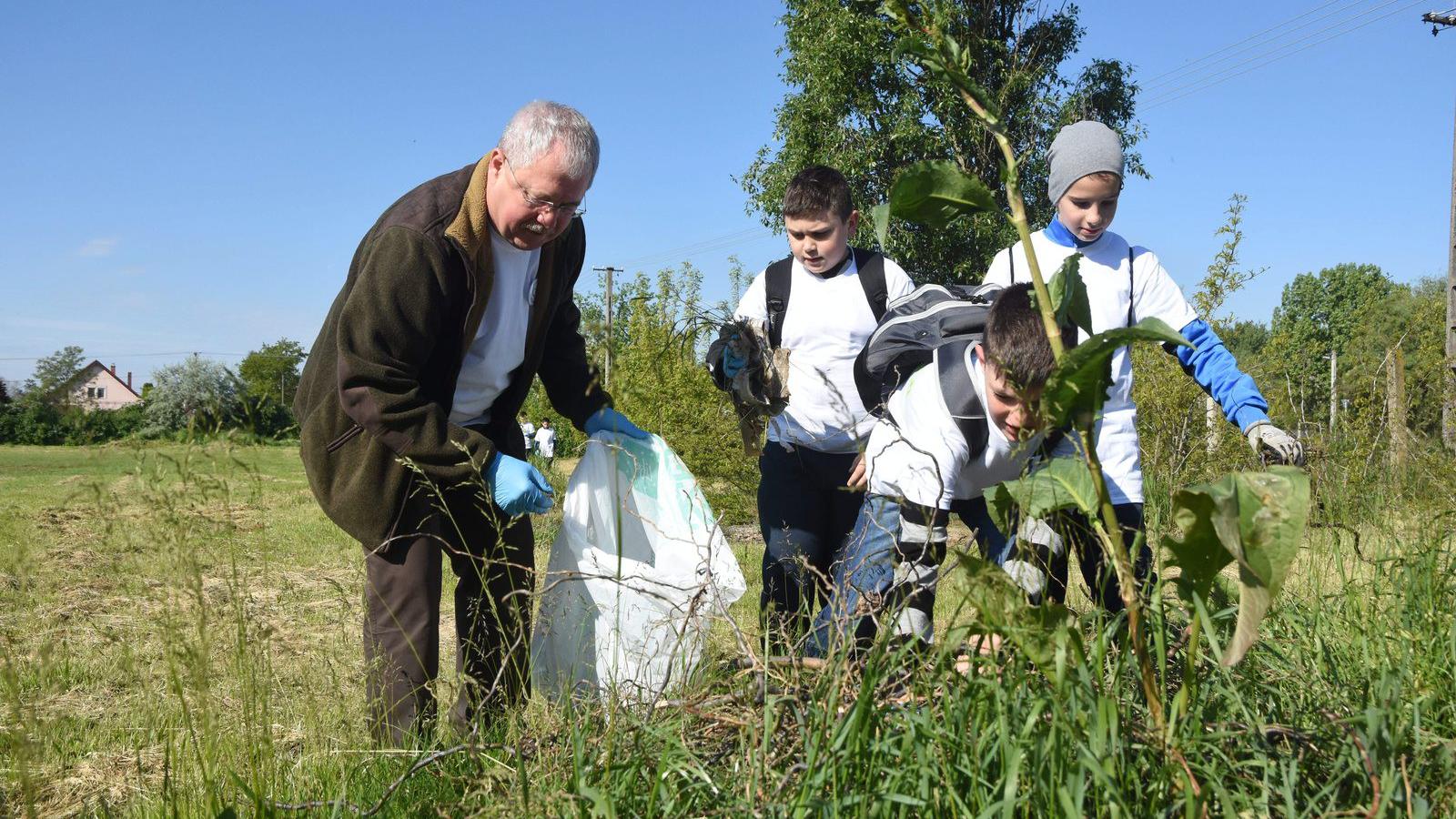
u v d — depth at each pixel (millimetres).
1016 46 18438
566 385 3303
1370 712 1649
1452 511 2869
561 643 2885
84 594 4539
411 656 2746
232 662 2402
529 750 2145
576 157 2664
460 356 2863
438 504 2812
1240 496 1514
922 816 1572
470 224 2740
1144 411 6066
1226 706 1963
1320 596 2580
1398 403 5066
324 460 2768
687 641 2463
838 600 2115
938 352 2666
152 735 2977
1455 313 13484
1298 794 1706
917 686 1848
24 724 2234
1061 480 1801
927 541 2424
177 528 1883
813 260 3531
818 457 3570
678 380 7512
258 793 1949
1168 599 2162
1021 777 1596
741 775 1769
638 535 2947
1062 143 3174
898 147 17109
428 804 2104
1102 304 3213
